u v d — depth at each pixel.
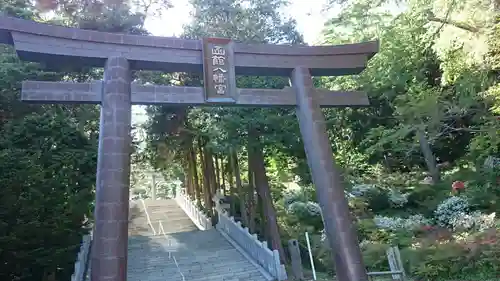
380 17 15.15
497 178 13.11
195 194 22.22
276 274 11.25
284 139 13.63
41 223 9.55
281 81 13.49
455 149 17.30
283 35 14.91
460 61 10.25
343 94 8.02
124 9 13.81
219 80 7.21
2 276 9.77
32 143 11.02
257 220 16.09
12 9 11.98
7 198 9.12
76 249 11.42
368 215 14.63
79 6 13.73
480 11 9.15
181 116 17.20
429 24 10.83
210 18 14.70
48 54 6.38
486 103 11.37
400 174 17.80
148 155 20.81
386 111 17.73
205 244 14.78
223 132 13.66
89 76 14.11
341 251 6.64
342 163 19.19
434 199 14.26
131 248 14.16
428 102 12.50
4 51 12.08
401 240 11.30
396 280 9.38
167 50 7.13
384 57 15.12
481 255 8.91
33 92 6.24
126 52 6.82
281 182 18.92
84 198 11.33
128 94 6.62
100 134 6.32
